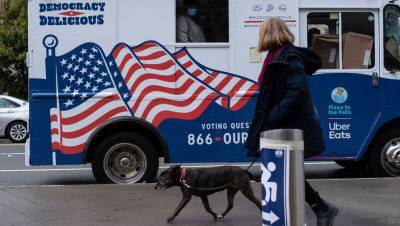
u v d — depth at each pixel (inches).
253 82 362.9
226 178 254.5
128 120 355.3
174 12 359.6
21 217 270.5
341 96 368.2
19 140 761.0
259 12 363.6
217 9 362.9
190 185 252.5
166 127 358.9
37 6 352.8
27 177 432.1
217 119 361.1
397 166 376.8
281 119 221.3
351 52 370.6
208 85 361.7
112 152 357.7
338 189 325.4
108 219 266.5
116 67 357.1
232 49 362.0
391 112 372.2
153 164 359.6
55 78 354.3
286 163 188.5
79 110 354.9
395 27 374.3
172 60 359.6
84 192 322.0
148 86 358.6
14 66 1104.2
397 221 261.4
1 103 765.3
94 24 356.2
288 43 230.2
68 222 261.9
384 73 372.2
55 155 354.6
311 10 367.6
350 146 368.5
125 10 357.4
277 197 189.9
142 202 298.4
